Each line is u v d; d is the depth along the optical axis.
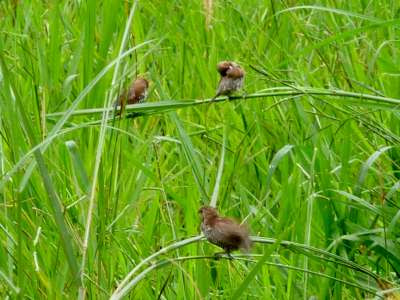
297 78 17.61
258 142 15.71
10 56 17.67
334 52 18.92
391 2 19.98
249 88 17.30
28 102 15.45
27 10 18.42
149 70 17.23
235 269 12.34
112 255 11.76
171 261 10.30
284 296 11.98
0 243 11.50
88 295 11.09
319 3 20.33
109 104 11.91
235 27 20.27
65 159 14.02
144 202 14.07
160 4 20.25
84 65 15.02
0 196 13.21
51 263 11.80
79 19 18.22
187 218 12.78
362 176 13.38
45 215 12.94
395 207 13.32
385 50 18.39
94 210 12.16
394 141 14.14
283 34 19.27
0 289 11.16
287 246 11.08
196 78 17.95
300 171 13.64
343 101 13.55
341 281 11.33
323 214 13.38
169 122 16.14
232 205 14.61
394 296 11.03
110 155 13.14
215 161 15.34
